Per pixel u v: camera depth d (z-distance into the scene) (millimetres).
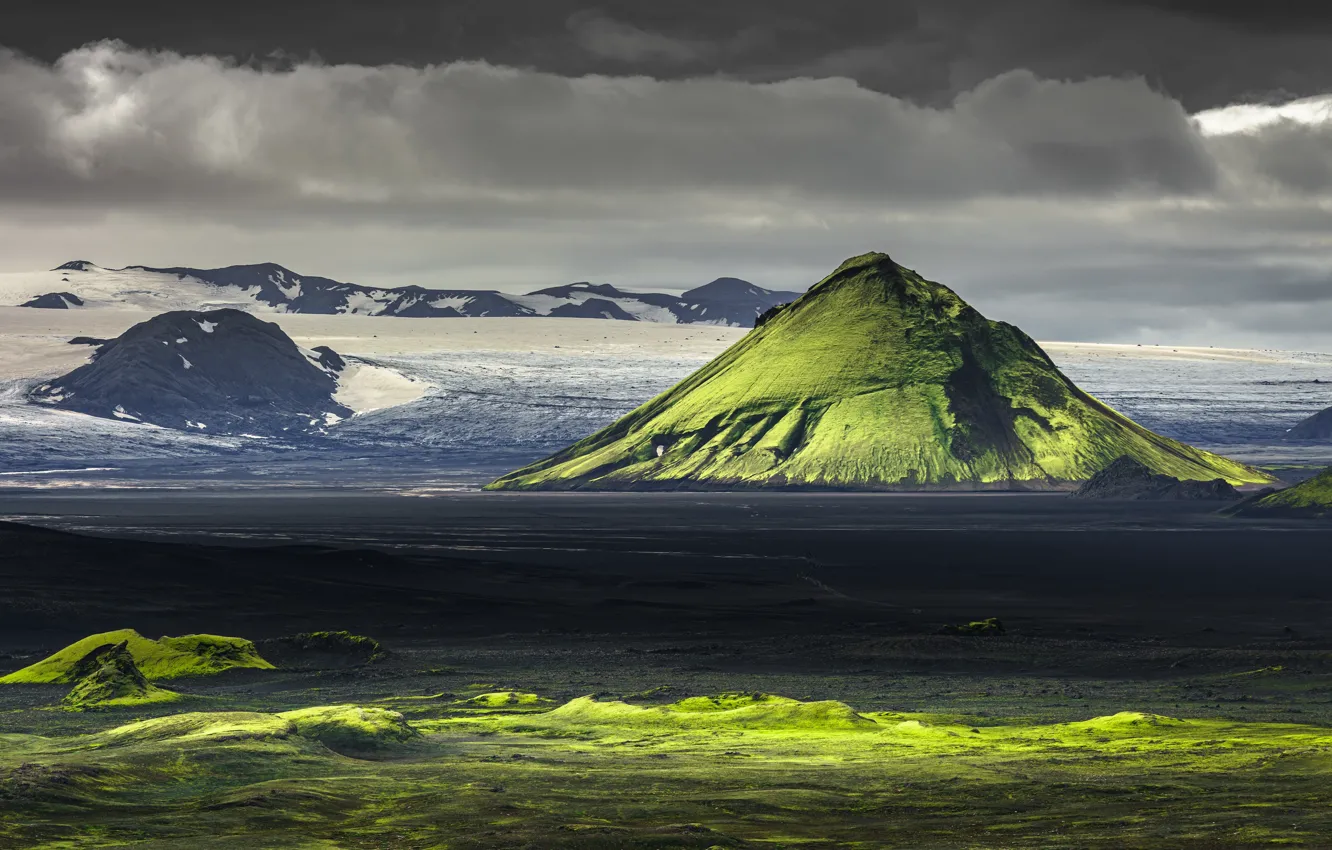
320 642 175125
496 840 57312
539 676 154500
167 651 162375
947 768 82000
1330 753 79000
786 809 68062
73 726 107938
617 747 94188
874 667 164125
